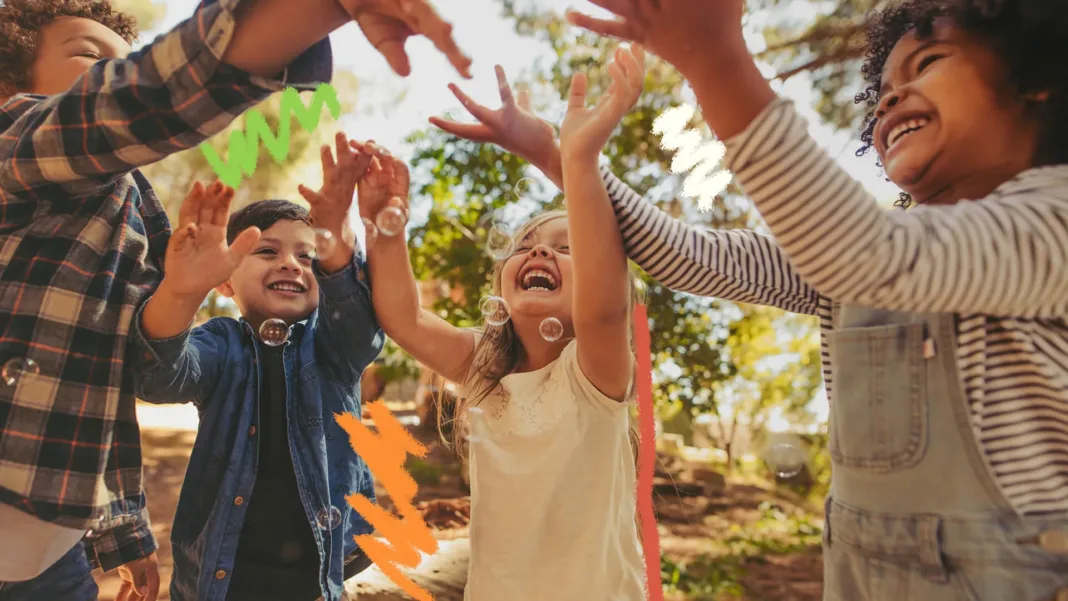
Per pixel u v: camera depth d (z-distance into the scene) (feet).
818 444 25.22
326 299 5.52
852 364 3.78
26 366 4.71
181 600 5.75
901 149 3.69
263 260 6.27
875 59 4.82
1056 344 3.26
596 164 4.57
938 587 3.30
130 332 5.04
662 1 2.88
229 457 5.75
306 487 5.83
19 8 5.81
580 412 5.20
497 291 6.51
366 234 5.35
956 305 2.95
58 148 4.32
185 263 4.81
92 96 4.20
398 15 3.32
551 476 5.10
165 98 4.03
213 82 3.95
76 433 4.79
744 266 4.93
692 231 5.05
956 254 2.88
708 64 2.91
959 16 3.59
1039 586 3.11
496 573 5.02
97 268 4.99
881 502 3.55
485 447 5.42
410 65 3.44
